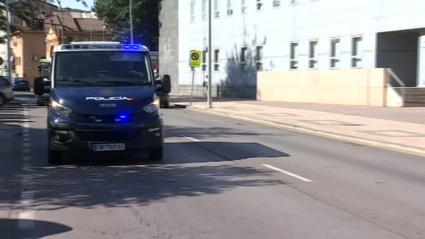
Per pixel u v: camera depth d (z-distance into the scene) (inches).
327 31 1379.2
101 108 460.1
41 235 279.1
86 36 3659.0
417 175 457.7
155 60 2554.1
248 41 1765.5
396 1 1167.6
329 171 471.2
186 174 447.2
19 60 3764.8
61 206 340.5
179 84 2304.4
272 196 367.9
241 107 1314.0
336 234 280.2
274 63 1621.6
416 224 301.3
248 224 298.4
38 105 1480.1
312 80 1417.3
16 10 1722.4
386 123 862.5
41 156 550.0
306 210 330.0
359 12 1268.5
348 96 1283.2
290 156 558.3
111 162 504.7
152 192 378.9
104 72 503.8
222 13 1924.2
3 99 1401.3
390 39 1230.9
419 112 1032.2
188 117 1097.4
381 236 277.7
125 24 2753.4
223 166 488.7
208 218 310.7
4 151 586.9
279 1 1582.2
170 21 2415.1
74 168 474.6
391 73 1183.6
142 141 466.9
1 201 355.6
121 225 296.5
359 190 391.9
